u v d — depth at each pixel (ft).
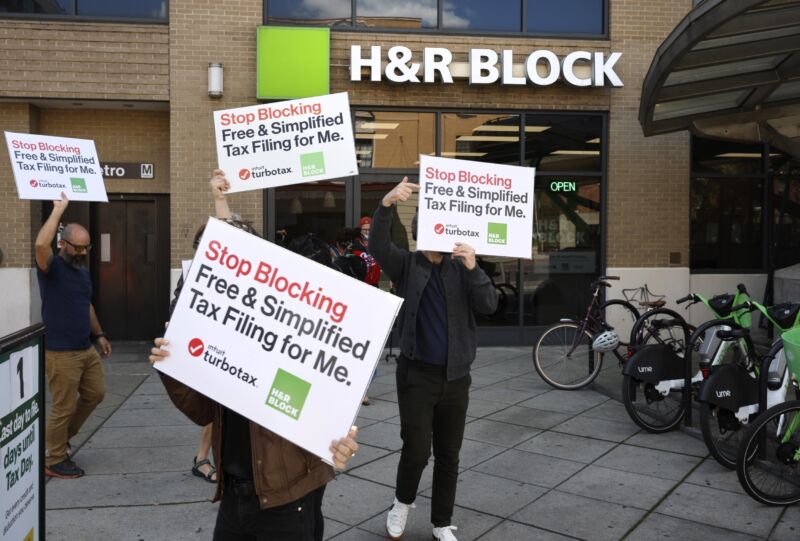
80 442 18.90
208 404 8.88
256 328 7.88
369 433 19.72
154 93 32.45
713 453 16.34
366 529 13.39
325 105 13.52
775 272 34.30
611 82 33.65
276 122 13.48
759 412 16.63
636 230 34.94
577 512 14.12
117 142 34.86
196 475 16.19
